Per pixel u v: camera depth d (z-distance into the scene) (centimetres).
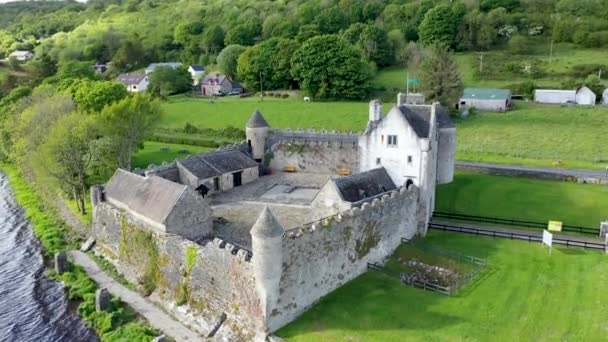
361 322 4269
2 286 5666
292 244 4259
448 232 6069
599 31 16888
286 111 13025
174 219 5391
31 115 8912
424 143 5944
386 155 6347
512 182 7512
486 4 19575
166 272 5200
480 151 9594
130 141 8531
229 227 6081
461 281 4831
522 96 13375
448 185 7431
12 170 10725
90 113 8912
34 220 7612
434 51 12494
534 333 4038
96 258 6153
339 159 8419
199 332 4584
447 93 11556
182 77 16700
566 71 14512
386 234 5416
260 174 8581
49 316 5047
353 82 13488
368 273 5116
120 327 4675
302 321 4350
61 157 7194
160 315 4888
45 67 16925
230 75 18112
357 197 5603
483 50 16962
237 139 11275
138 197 5953
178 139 11562
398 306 4478
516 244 5634
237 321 4469
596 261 5131
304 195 7344
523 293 4616
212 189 7494
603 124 10650
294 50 15050
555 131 10450
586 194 6875
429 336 4041
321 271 4597
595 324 4106
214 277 4681
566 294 4566
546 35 17688
